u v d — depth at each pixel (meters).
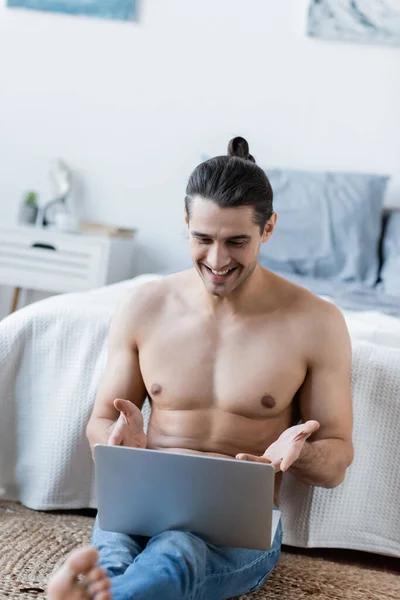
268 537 1.21
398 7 3.42
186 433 1.45
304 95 3.52
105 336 1.84
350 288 2.93
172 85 3.60
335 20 3.46
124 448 1.20
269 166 3.57
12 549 1.57
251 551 1.32
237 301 1.46
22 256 3.43
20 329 1.87
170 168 3.64
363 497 1.71
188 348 1.47
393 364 1.72
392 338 1.89
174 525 1.25
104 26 3.62
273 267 3.17
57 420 1.84
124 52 3.62
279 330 1.46
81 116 3.67
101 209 3.70
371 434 1.72
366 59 3.47
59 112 3.69
